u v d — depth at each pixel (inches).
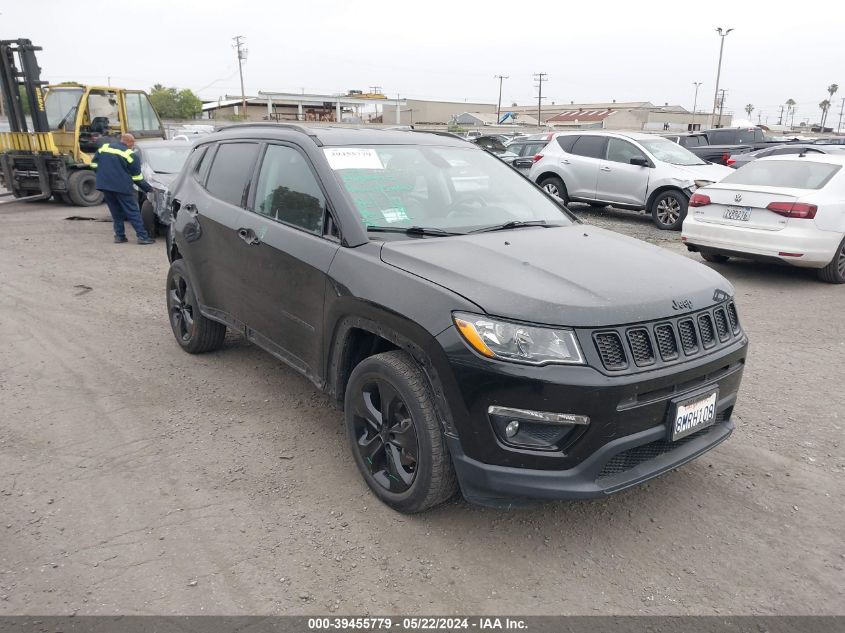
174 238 201.9
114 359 205.9
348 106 3403.1
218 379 190.5
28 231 456.4
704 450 122.8
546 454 105.9
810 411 177.0
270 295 155.6
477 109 4783.5
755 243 310.3
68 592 103.9
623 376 105.5
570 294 110.3
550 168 543.8
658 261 132.0
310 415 168.4
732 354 122.0
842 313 270.2
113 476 138.0
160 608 101.0
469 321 107.6
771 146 768.3
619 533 122.4
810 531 124.0
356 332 134.0
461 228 144.4
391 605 102.9
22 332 231.1
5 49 546.9
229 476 138.7
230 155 184.5
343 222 135.7
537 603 104.1
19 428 158.9
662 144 510.0
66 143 578.6
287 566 111.1
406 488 122.3
